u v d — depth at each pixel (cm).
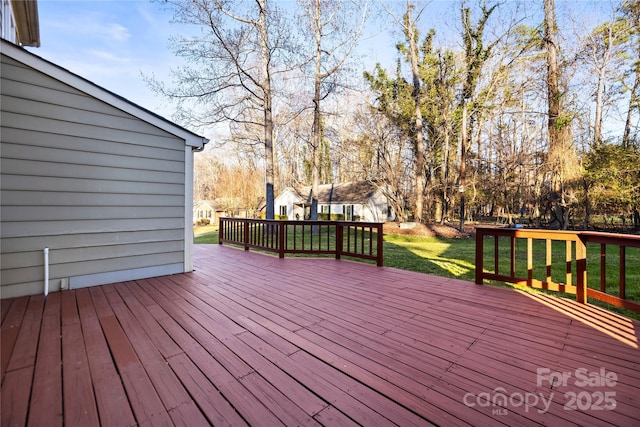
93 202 368
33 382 169
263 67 1066
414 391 163
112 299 319
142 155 407
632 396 160
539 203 1302
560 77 1173
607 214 1055
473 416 144
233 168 2320
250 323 258
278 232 607
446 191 1662
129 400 155
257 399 156
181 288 366
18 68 318
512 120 1798
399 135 1633
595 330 246
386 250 844
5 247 312
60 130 344
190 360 195
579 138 1220
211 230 1888
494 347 216
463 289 371
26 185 323
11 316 267
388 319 270
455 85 1530
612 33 1264
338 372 182
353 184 2439
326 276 438
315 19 1188
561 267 581
